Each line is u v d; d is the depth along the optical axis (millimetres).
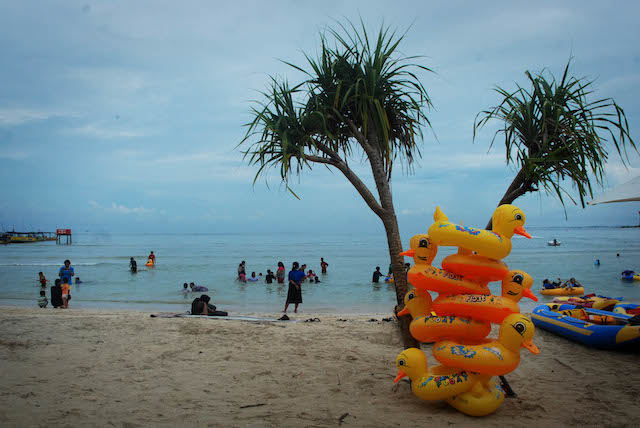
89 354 6031
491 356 3664
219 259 43094
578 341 7035
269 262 38562
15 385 4684
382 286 20906
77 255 50812
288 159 5137
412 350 4168
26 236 107688
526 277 3867
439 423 3799
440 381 3926
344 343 7004
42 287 19703
